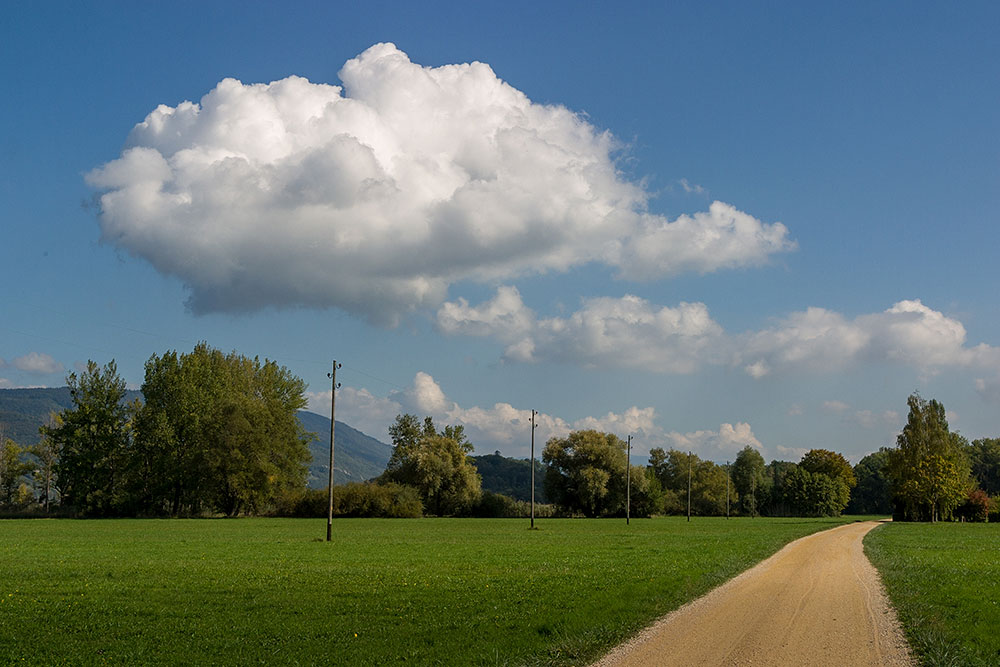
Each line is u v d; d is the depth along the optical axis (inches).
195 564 1550.2
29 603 994.7
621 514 5871.1
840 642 751.7
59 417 5002.5
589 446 5816.9
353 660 683.4
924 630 799.1
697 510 6993.1
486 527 3639.3
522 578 1277.1
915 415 4869.6
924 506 4744.1
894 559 1691.7
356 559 1688.0
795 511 7047.2
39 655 710.5
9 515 4596.5
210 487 4596.5
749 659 677.9
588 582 1206.3
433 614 913.5
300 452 4896.7
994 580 1266.0
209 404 4645.7
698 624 849.5
